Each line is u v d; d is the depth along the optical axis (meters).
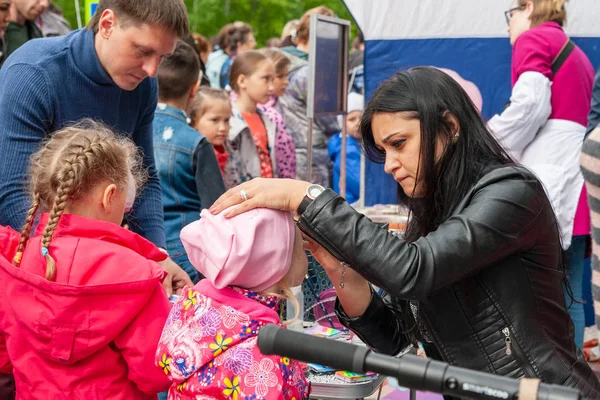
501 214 1.55
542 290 1.64
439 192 1.66
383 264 1.50
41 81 2.25
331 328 2.46
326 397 2.13
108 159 1.89
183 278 2.57
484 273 1.62
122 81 2.35
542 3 3.81
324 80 3.88
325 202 1.57
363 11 4.12
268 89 4.54
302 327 2.46
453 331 1.66
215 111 3.95
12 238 1.94
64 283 1.77
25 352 1.85
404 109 1.61
